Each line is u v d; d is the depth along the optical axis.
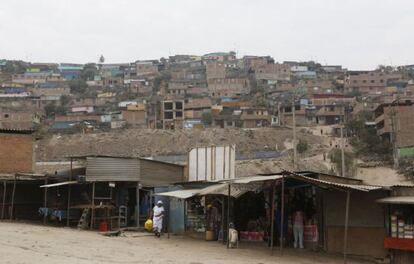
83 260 17.94
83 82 190.50
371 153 97.06
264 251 22.84
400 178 76.25
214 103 157.00
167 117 141.38
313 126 133.62
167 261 18.70
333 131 124.31
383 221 21.48
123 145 116.56
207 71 192.12
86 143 116.31
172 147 115.31
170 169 36.62
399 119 96.81
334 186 20.86
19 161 40.78
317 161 89.50
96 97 169.88
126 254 20.34
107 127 140.00
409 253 20.50
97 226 31.84
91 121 143.12
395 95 144.75
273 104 151.38
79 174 35.59
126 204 34.31
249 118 137.75
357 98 150.62
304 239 24.08
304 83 172.12
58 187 37.12
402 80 168.62
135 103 151.88
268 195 25.61
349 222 22.25
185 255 20.83
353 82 170.50
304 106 140.62
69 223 34.09
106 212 31.94
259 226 26.31
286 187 24.25
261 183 23.58
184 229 31.84
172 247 23.75
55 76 194.00
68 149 113.06
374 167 84.94
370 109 132.88
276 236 24.97
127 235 28.67
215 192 25.55
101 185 34.44
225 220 27.05
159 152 112.50
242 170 78.88
